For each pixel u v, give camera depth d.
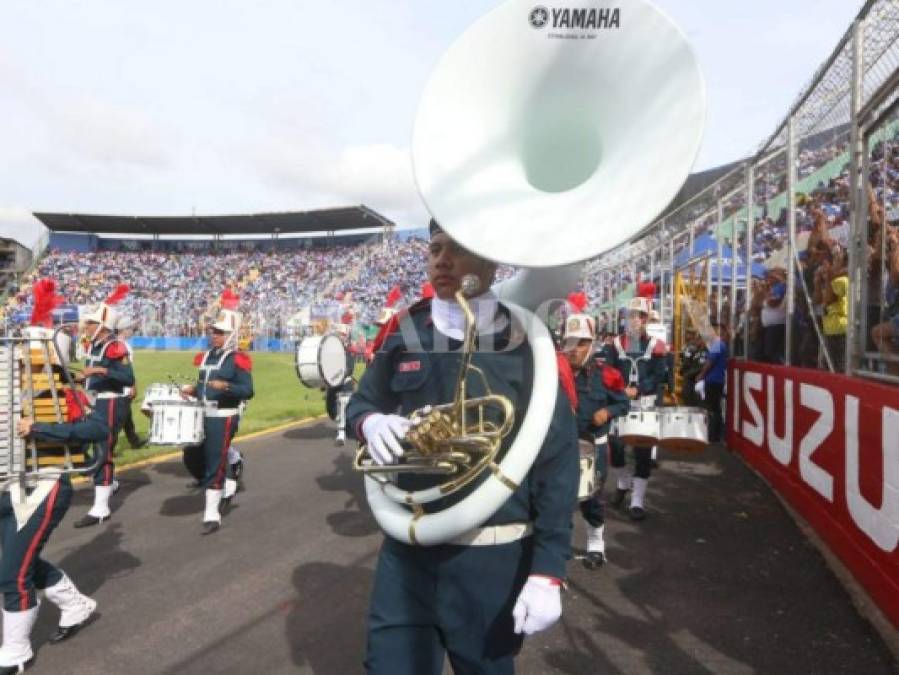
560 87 1.80
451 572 1.98
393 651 2.01
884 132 4.32
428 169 1.70
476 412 1.96
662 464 8.02
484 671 1.99
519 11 1.76
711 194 11.45
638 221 1.60
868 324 4.48
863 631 3.57
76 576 4.46
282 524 5.69
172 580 4.38
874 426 3.75
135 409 13.05
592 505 4.61
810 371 5.27
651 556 4.81
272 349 38.09
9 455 3.23
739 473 7.47
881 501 3.63
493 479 1.85
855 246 4.69
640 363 6.81
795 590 4.14
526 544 2.01
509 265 1.65
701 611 3.85
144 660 3.31
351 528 5.57
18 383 3.29
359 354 9.77
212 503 5.55
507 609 1.98
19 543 3.25
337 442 9.76
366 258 51.53
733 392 8.79
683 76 1.64
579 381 4.64
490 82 1.79
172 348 40.88
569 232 1.66
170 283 51.66
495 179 1.76
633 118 1.72
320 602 4.02
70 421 3.44
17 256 56.50
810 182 6.25
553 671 3.17
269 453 9.03
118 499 6.53
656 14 1.67
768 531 5.36
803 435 5.43
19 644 3.23
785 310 7.15
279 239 58.69
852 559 4.12
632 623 3.69
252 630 3.64
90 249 58.03
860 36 4.67
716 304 10.63
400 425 1.88
